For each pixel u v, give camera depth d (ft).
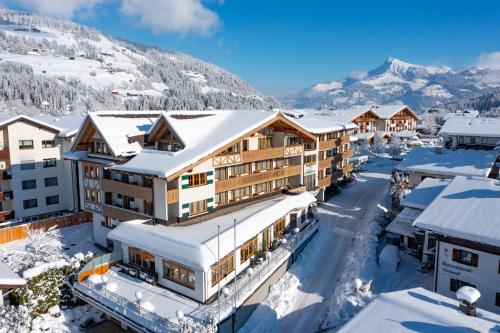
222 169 118.93
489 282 77.30
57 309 91.15
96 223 130.82
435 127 426.51
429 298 60.34
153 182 105.70
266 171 134.21
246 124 119.24
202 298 83.71
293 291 97.81
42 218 157.28
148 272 93.50
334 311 87.15
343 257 116.06
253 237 101.60
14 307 85.30
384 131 340.39
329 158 170.09
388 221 137.08
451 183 98.89
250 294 87.45
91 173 128.26
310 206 143.54
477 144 198.70
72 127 163.02
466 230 77.92
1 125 144.25
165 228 101.04
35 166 155.02
